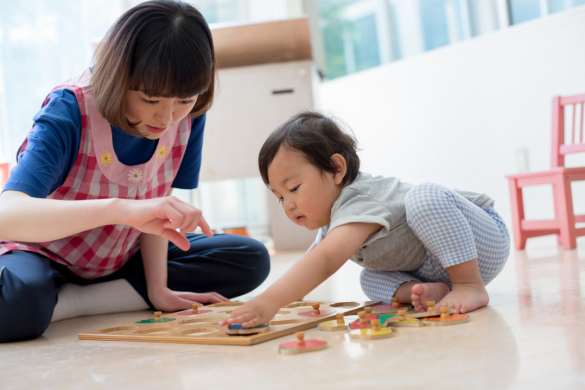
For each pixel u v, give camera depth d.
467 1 3.65
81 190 1.21
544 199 3.00
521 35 3.06
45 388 0.72
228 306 1.33
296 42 2.90
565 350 0.70
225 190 3.78
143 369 0.78
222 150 2.96
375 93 3.72
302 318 1.04
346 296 1.44
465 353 0.72
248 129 2.94
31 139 1.08
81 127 1.15
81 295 1.41
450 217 1.04
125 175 1.24
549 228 2.21
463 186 3.36
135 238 1.42
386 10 3.90
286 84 2.92
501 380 0.60
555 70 2.96
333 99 3.94
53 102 1.13
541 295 1.15
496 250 1.16
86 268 1.40
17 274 1.11
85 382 0.74
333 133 1.14
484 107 3.24
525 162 3.09
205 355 0.83
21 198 0.99
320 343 0.81
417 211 1.05
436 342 0.79
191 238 1.59
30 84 2.88
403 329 0.91
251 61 3.09
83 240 1.32
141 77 0.99
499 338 0.79
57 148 1.09
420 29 3.84
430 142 3.49
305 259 0.99
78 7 2.99
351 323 0.95
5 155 2.81
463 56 3.30
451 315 0.96
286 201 1.12
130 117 1.07
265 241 3.48
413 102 3.54
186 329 1.03
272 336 0.91
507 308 1.02
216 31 2.80
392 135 3.66
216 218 3.77
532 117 3.06
